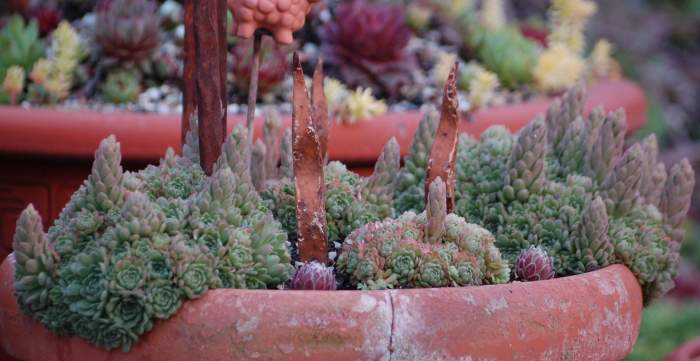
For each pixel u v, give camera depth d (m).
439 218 1.03
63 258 0.99
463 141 1.17
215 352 0.95
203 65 1.07
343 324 0.94
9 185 1.28
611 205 1.11
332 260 1.06
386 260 1.02
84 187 1.03
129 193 1.01
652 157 1.16
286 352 0.94
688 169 1.14
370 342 0.95
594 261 1.08
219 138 1.08
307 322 0.94
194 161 1.10
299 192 1.04
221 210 1.00
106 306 0.96
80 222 1.00
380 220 1.11
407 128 1.34
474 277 1.02
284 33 1.05
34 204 1.28
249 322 0.95
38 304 0.98
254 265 1.00
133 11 1.45
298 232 1.04
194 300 0.96
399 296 0.96
